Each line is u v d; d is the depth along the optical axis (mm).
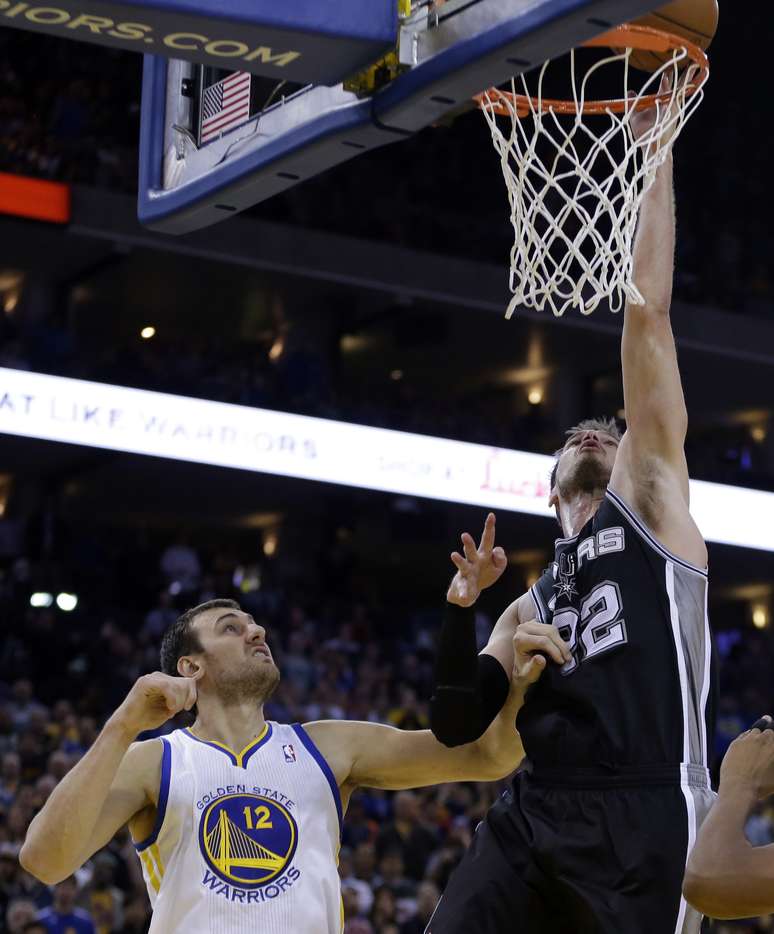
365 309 22297
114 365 18922
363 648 20422
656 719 3922
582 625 4105
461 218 22375
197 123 4688
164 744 4484
